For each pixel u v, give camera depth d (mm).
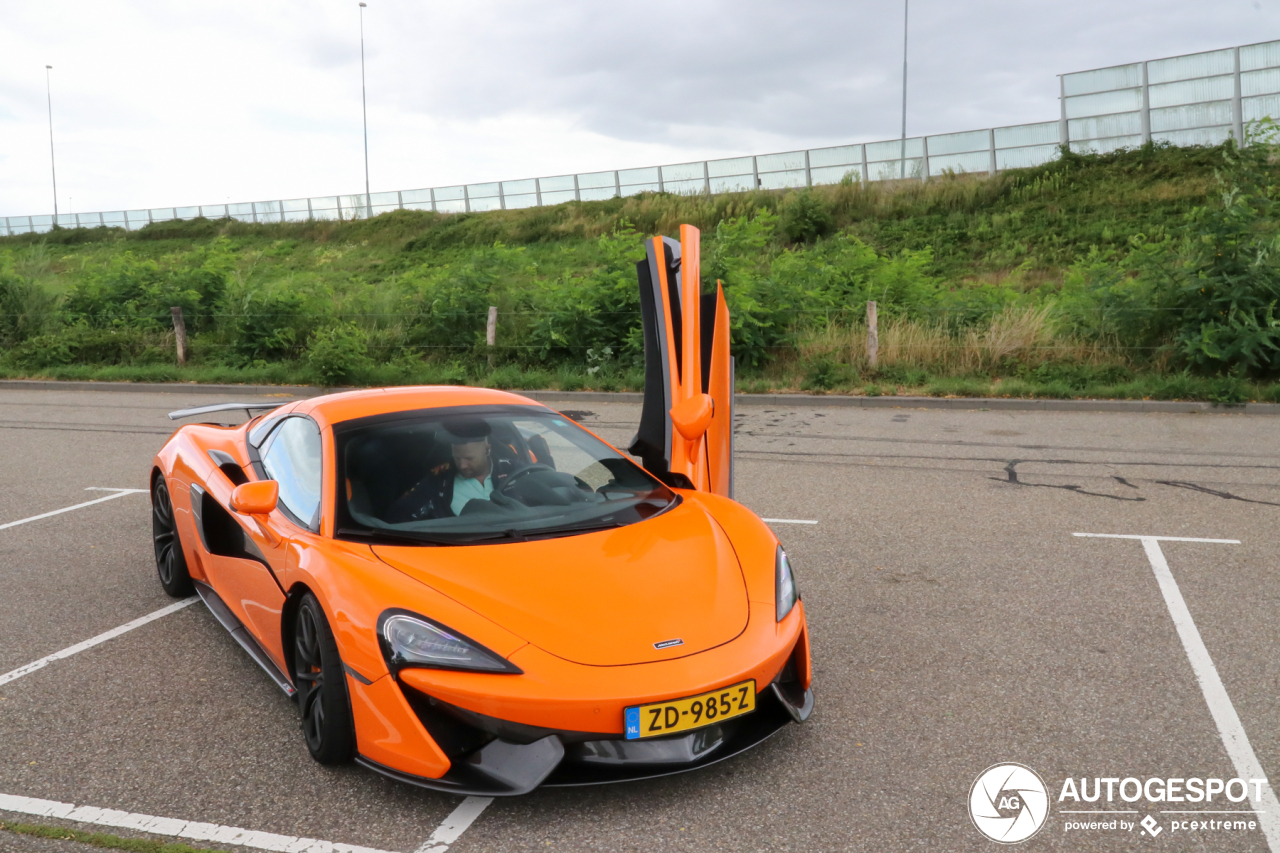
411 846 2500
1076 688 3461
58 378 15242
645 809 2670
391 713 2652
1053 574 4879
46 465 8391
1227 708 3270
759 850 2457
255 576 3559
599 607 2775
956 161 31688
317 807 2713
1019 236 24438
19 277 18578
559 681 2537
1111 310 12773
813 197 28906
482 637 2631
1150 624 4113
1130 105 28938
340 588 2842
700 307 4551
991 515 6211
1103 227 23438
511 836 2543
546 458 3752
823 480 7457
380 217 39094
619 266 14992
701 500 3732
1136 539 5535
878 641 3975
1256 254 12000
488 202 42562
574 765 2639
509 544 3121
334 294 18516
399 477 3404
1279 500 6504
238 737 3186
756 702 2785
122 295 18094
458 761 2633
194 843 2533
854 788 2771
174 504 4566
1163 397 11391
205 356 16234
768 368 13750
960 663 3719
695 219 30000
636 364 14219
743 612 2893
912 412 11391
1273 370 11773
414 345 15734
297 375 14672
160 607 4598
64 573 5172
